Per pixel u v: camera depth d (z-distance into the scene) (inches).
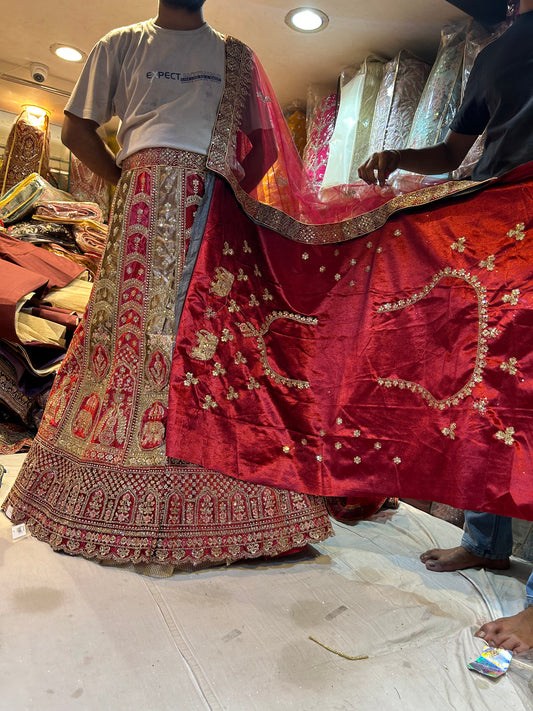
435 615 59.7
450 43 113.3
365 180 76.9
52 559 64.4
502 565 73.7
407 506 98.5
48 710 41.5
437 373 66.9
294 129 157.5
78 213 168.4
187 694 44.4
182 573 65.2
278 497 69.8
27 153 181.0
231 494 68.4
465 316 65.8
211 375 70.2
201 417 68.7
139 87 75.7
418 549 79.0
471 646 53.4
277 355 74.3
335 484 70.3
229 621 55.4
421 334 68.7
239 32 128.1
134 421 69.4
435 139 107.4
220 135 73.5
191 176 74.0
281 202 79.3
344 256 75.5
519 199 64.3
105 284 75.5
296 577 66.4
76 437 72.5
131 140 76.0
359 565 71.2
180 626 53.9
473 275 66.0
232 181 72.8
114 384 71.3
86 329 77.3
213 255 71.9
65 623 52.6
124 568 64.4
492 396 62.6
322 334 74.5
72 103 79.0
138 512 65.2
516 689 47.6
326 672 48.3
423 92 116.0
